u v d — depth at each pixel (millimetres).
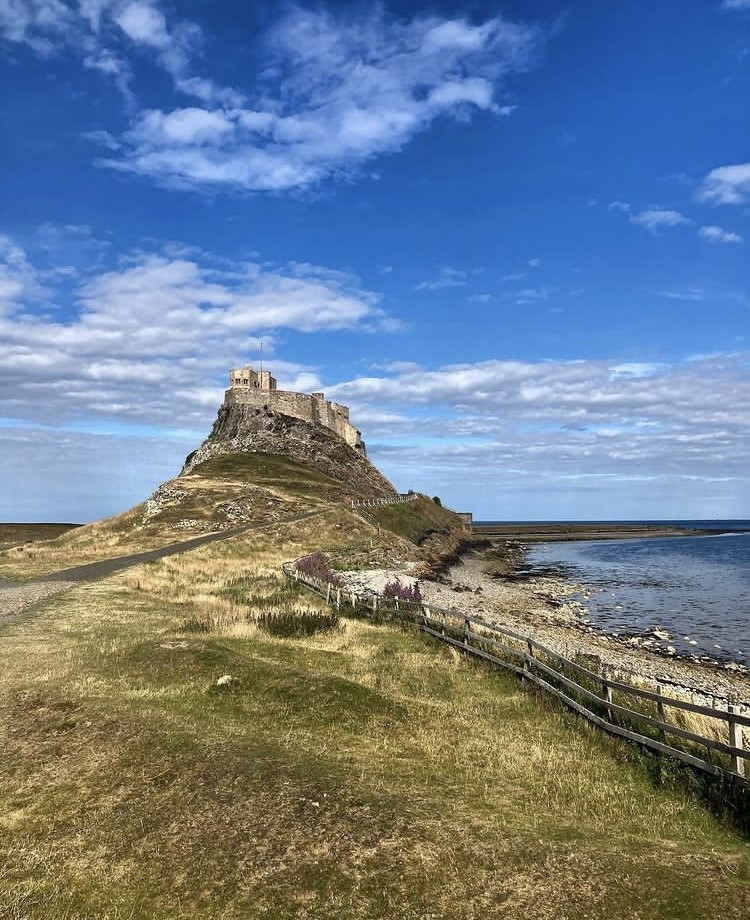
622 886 7855
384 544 70000
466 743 13719
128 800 10344
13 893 8125
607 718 14570
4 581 36125
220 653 18484
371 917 7484
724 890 7770
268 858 8680
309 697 15453
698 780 11492
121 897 8086
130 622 23859
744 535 191125
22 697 14477
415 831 9109
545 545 143000
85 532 71250
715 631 41188
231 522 68375
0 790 10742
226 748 11844
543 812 10484
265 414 138250
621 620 45219
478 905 7574
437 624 23453
